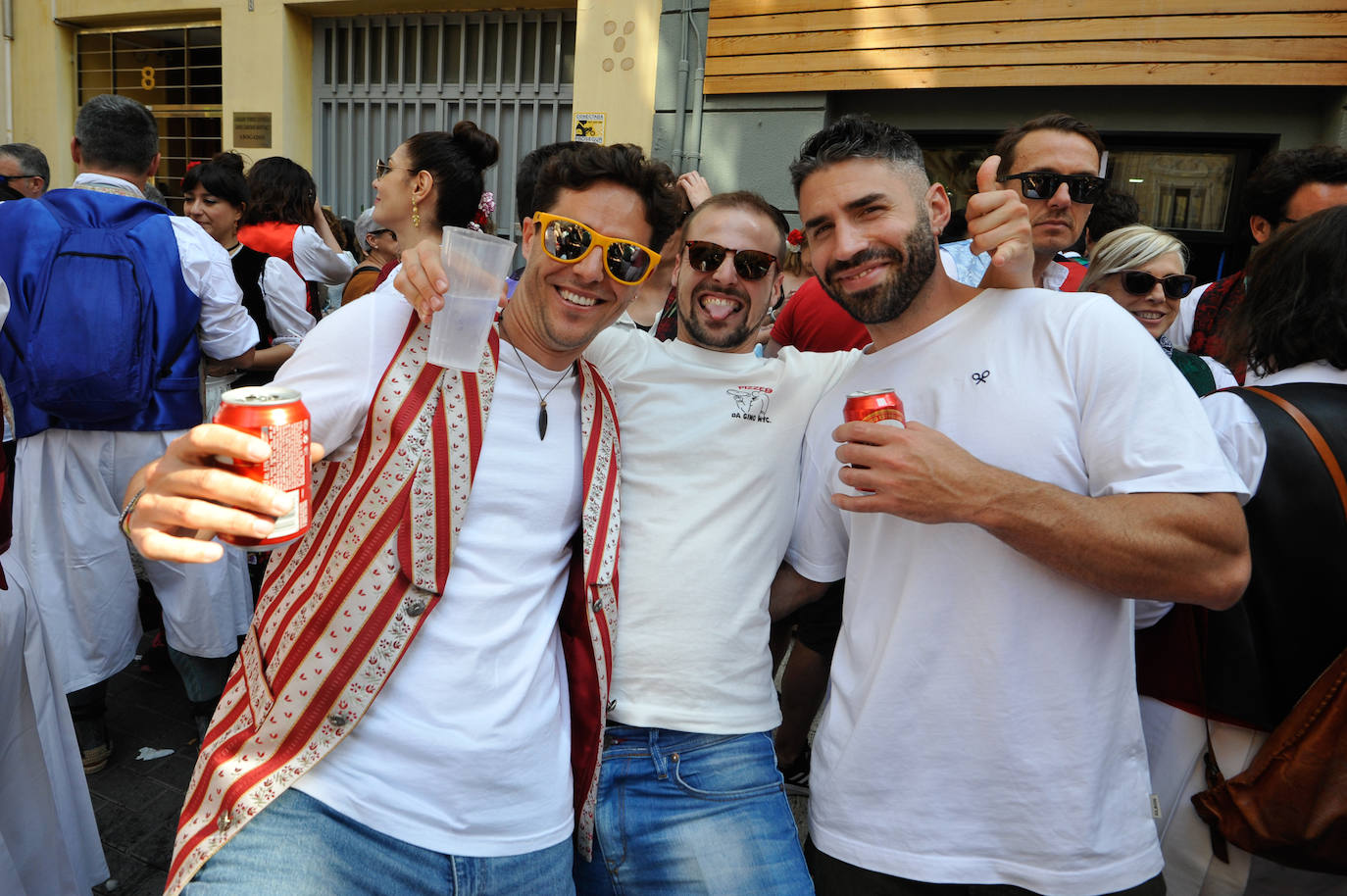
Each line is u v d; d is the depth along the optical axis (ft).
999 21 15.44
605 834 5.56
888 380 5.33
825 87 16.81
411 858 4.55
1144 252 7.84
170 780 9.63
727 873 5.35
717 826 5.48
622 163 4.88
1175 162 15.93
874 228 5.00
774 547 5.84
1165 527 4.31
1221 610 4.80
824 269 5.25
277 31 22.30
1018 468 4.80
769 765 5.76
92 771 9.68
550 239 4.86
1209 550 4.35
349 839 4.44
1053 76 15.25
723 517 5.71
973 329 5.09
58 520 9.33
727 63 17.63
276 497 3.71
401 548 4.54
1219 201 15.78
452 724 4.61
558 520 5.16
